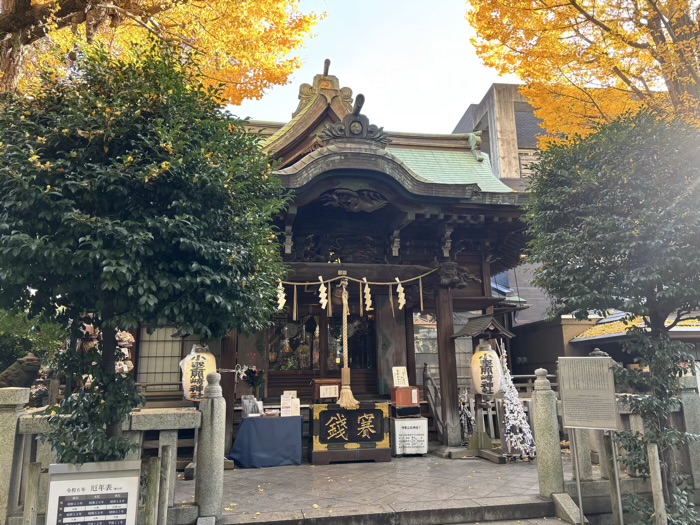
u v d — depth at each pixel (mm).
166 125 4176
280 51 12391
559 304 6289
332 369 12008
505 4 10906
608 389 5484
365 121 9828
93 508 4074
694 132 5586
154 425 5348
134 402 4418
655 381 5598
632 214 5629
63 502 4031
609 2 10680
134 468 4223
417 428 9578
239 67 12578
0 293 4012
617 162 5785
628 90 12023
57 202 3723
